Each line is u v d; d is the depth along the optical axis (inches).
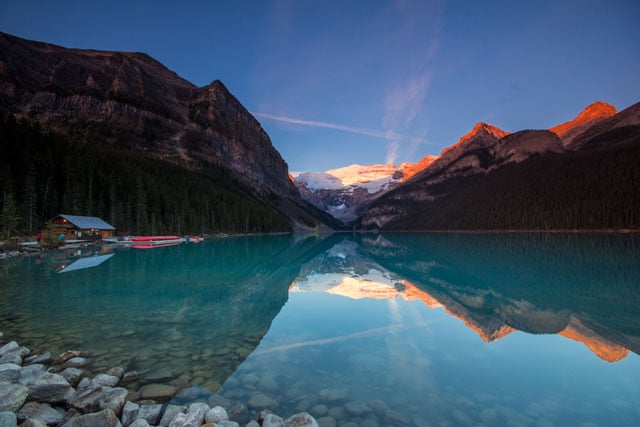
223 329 579.8
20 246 1780.3
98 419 283.4
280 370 411.8
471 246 2812.5
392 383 375.9
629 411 311.4
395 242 4018.2
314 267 1581.0
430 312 705.0
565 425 290.5
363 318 658.8
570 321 623.5
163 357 450.6
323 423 297.4
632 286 960.3
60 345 489.1
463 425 292.5
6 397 303.3
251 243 3373.5
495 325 601.3
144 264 1450.5
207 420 295.6
